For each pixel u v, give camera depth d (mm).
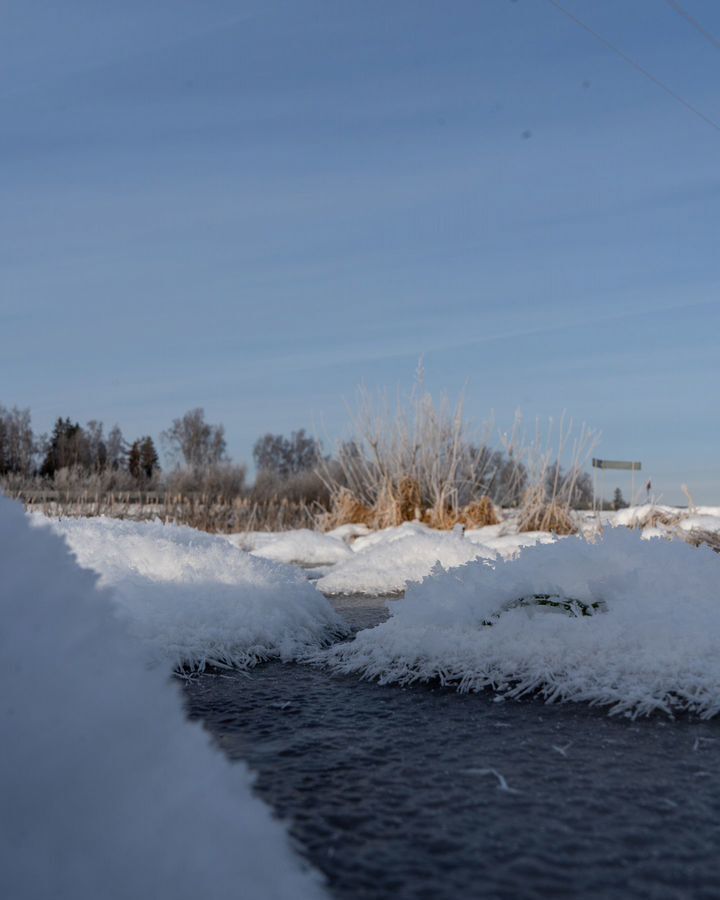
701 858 1312
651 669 2518
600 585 3020
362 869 1255
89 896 951
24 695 1126
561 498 11539
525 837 1396
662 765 1831
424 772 1778
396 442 12875
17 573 1282
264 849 1155
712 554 3299
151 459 40062
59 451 35344
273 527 13078
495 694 2570
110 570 3365
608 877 1239
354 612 4695
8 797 1020
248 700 2514
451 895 1171
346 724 2223
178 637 3025
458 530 6488
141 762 1177
